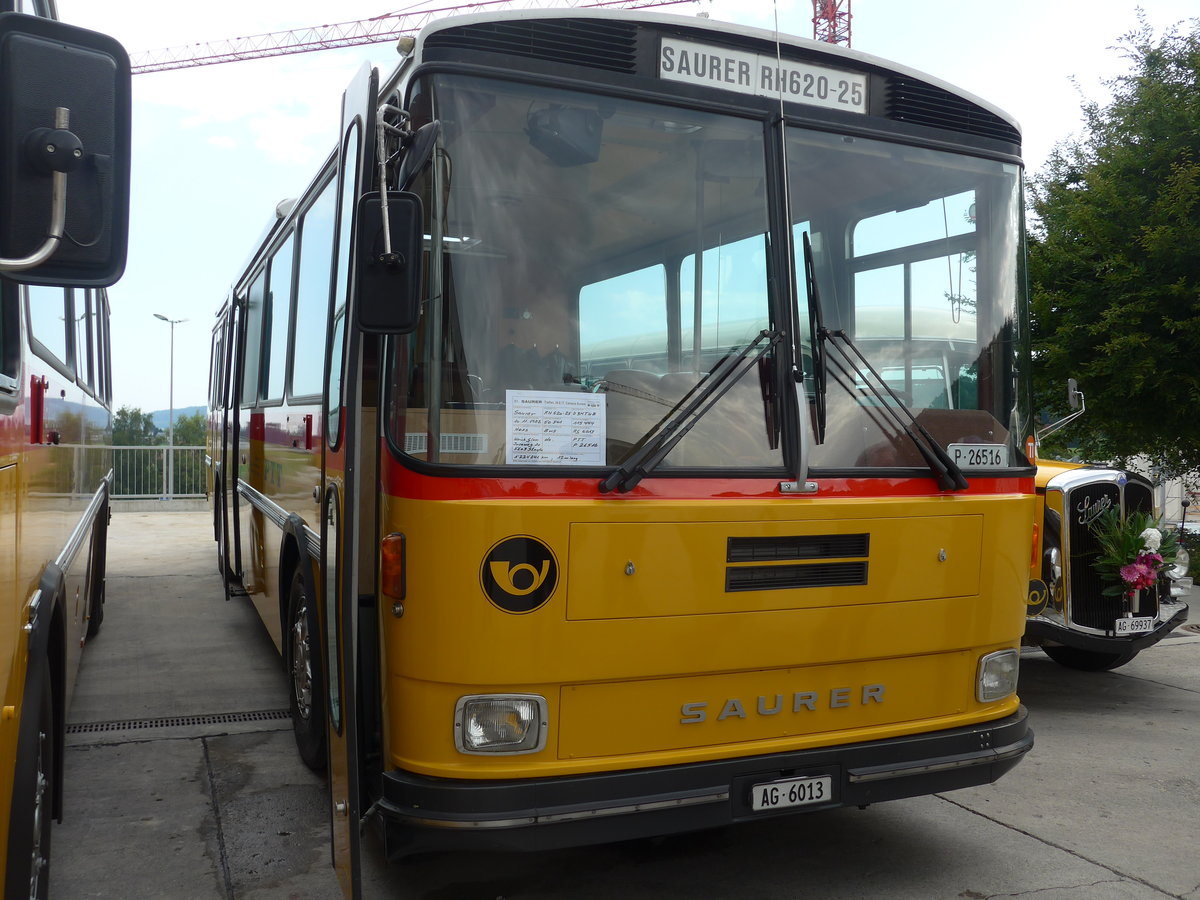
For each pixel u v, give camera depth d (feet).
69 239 6.23
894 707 12.43
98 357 22.29
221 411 33.53
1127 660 25.03
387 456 10.87
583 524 10.70
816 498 11.90
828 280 12.55
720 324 11.88
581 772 10.75
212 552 45.03
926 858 14.10
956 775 12.60
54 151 6.06
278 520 19.06
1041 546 22.17
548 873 13.47
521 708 10.55
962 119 13.84
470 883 13.15
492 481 10.58
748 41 12.39
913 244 13.25
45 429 10.87
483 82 11.10
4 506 8.20
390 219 10.00
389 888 12.94
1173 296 38.29
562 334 11.10
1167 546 22.30
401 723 10.74
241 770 17.31
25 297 9.41
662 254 11.66
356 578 10.30
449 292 10.75
